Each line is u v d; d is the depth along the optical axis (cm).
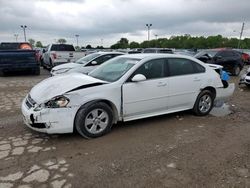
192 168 360
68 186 314
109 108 471
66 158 385
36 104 430
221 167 364
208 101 623
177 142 451
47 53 1714
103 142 445
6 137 463
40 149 414
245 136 487
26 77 1378
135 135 481
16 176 334
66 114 429
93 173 343
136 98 500
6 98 802
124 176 337
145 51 2209
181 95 566
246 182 327
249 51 3017
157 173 346
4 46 1730
